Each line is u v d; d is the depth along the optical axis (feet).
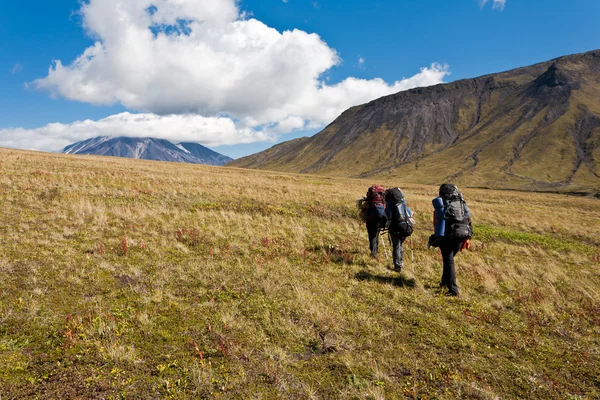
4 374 11.89
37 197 42.47
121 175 77.36
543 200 160.76
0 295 17.39
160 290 19.49
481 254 35.06
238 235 33.47
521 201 148.66
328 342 15.34
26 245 24.80
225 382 12.34
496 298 22.36
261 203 56.80
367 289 22.15
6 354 12.98
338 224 46.26
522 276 27.43
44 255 23.32
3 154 108.06
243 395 11.76
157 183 67.97
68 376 12.17
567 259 36.19
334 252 30.32
